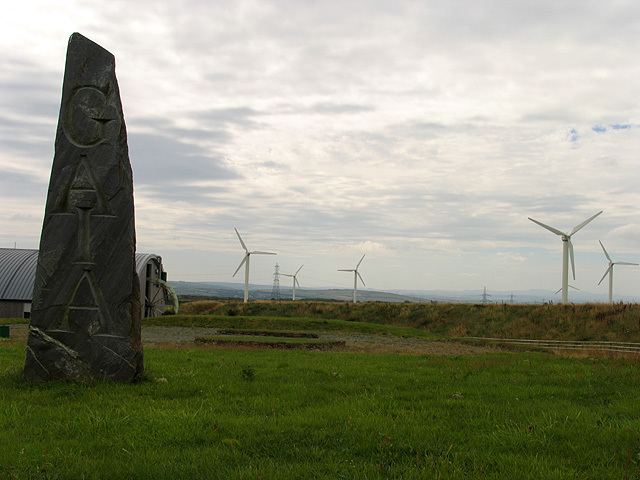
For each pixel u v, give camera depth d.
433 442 10.38
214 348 32.03
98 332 15.05
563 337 59.69
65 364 14.99
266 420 11.80
